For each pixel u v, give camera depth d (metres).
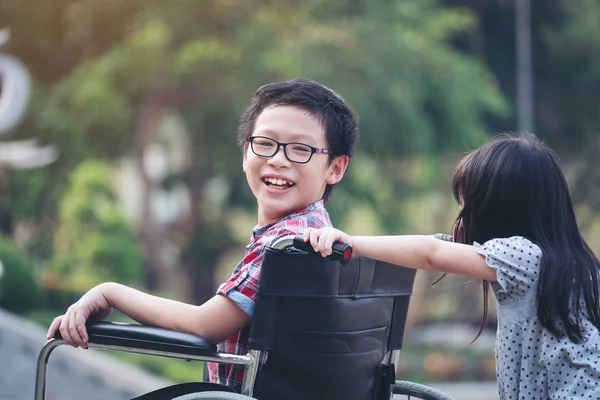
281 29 18.09
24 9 18.62
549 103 21.89
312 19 18.41
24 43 19.03
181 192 23.06
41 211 20.61
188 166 21.20
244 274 2.60
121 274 18.39
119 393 7.98
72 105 18.20
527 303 2.58
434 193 19.98
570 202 2.74
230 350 2.69
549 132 22.06
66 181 19.81
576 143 22.44
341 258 2.36
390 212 20.17
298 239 2.40
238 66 17.78
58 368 9.16
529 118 19.45
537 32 21.62
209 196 22.02
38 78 19.50
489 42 21.80
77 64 19.38
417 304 20.45
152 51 17.81
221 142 19.31
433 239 2.57
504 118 21.56
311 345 2.51
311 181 2.74
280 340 2.47
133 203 27.00
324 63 17.73
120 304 2.62
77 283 18.02
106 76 17.75
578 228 2.74
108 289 2.62
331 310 2.50
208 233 21.78
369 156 18.72
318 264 2.44
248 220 23.30
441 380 17.67
